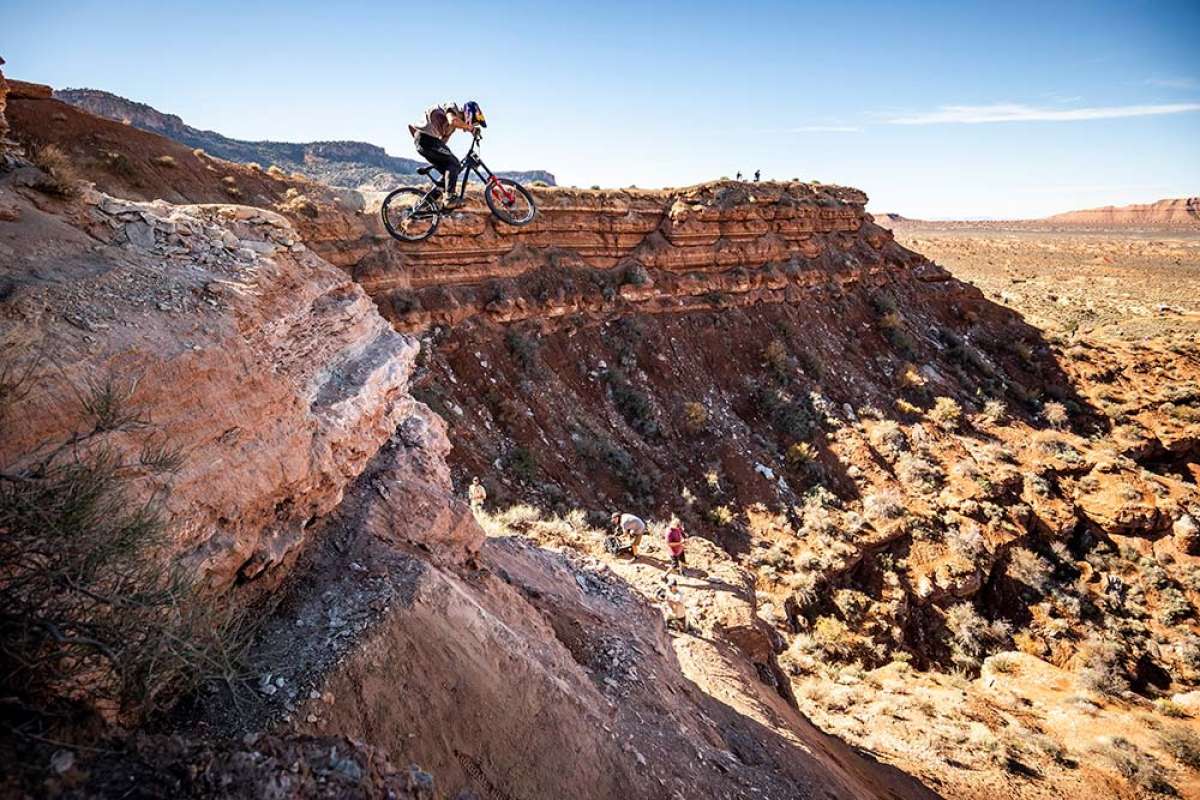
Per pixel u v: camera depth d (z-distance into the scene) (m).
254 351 6.16
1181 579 28.97
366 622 5.68
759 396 34.03
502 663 6.37
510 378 28.06
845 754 13.55
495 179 9.26
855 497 29.98
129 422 4.44
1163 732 18.92
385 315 25.94
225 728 4.46
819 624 23.17
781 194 41.91
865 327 42.53
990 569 27.62
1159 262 127.62
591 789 6.19
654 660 10.26
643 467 28.14
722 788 7.72
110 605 3.64
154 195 23.12
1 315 4.25
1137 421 41.31
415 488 8.13
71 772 3.10
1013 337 48.78
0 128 5.90
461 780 5.36
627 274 34.22
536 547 13.69
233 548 5.16
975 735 17.09
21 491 3.39
